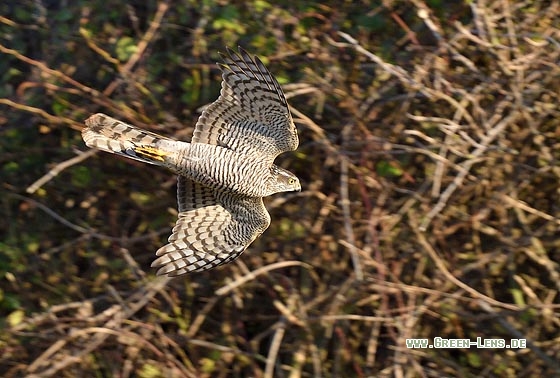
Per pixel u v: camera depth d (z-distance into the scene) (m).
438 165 12.42
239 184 10.40
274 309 13.85
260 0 13.39
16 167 13.96
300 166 13.64
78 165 13.77
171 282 13.66
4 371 13.91
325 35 13.41
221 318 13.88
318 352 13.35
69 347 13.73
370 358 13.04
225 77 10.39
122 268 13.75
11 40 14.68
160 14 13.35
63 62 14.37
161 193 13.67
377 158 13.42
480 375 13.41
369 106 13.74
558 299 14.04
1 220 14.19
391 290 12.83
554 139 13.87
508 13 13.23
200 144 10.31
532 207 13.99
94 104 13.80
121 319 13.02
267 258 13.56
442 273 13.11
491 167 13.30
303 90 12.98
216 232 10.95
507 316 13.09
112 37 14.10
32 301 14.07
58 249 13.64
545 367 13.60
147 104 13.74
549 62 13.03
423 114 13.77
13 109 14.12
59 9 14.53
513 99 13.05
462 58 13.09
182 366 13.16
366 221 13.05
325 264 13.48
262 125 10.38
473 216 13.36
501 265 13.42
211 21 13.91
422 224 12.23
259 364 13.75
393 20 14.05
